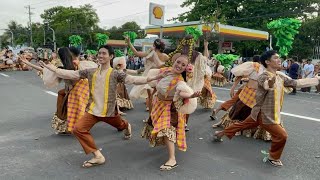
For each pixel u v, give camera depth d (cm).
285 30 606
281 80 449
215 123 695
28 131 617
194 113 791
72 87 561
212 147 534
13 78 1705
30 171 426
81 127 436
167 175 417
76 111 562
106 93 443
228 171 435
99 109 444
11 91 1165
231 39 2922
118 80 448
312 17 3459
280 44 614
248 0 3419
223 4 3472
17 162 457
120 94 803
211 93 798
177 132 439
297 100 1130
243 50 3384
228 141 569
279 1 3419
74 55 568
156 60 663
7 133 602
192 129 646
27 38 8294
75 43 1734
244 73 570
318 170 444
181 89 410
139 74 712
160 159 473
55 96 1051
